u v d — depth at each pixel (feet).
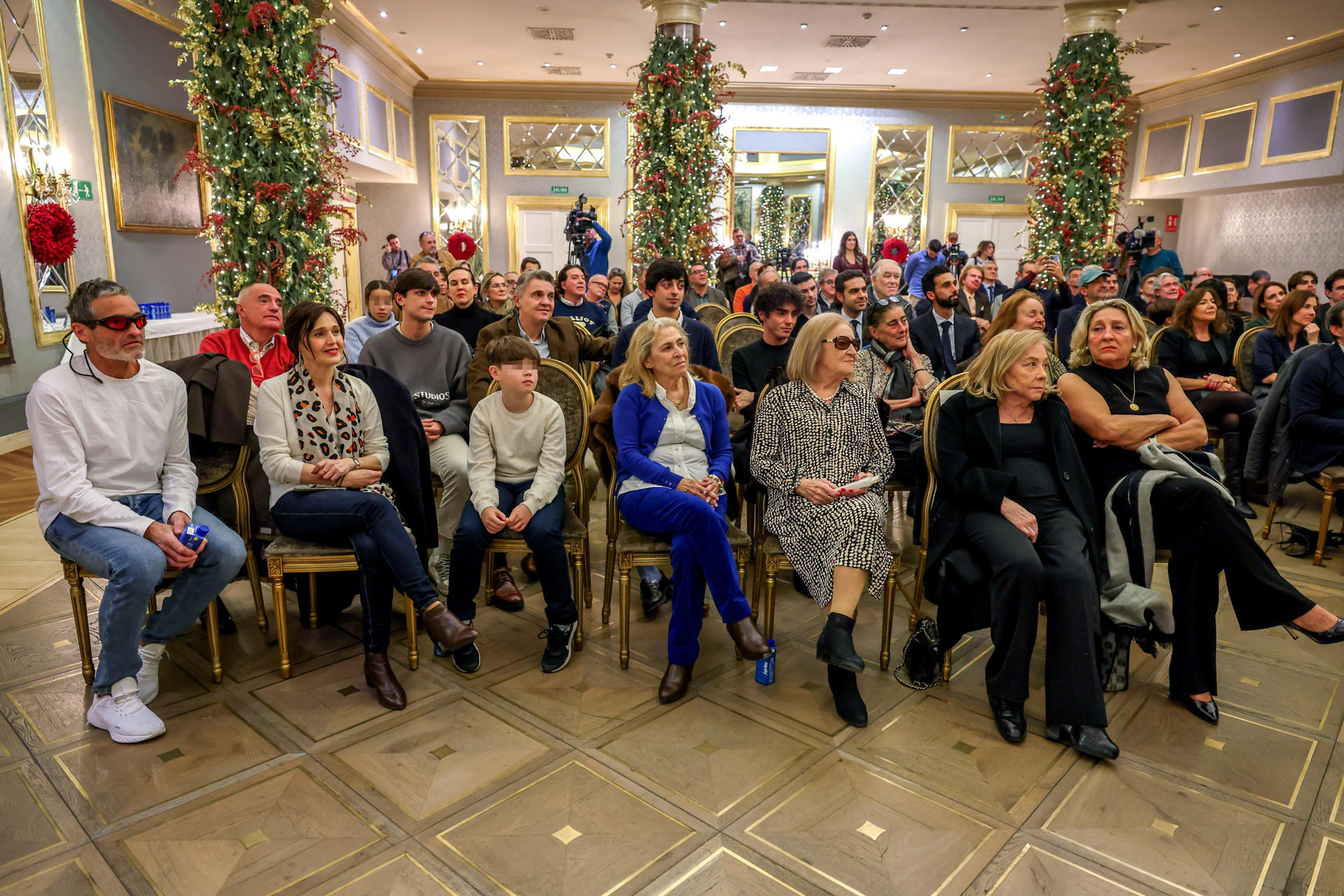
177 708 7.93
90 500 7.56
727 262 30.14
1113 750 7.20
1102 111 26.27
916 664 8.60
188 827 6.23
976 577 8.02
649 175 26.37
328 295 17.67
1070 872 5.90
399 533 8.21
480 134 42.34
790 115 43.39
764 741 7.52
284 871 5.79
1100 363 9.34
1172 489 8.14
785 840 6.18
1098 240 26.50
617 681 8.63
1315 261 36.81
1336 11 28.91
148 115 23.80
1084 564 7.62
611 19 30.78
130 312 7.60
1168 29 31.17
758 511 10.39
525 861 5.91
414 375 11.05
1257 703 8.31
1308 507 14.79
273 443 8.49
